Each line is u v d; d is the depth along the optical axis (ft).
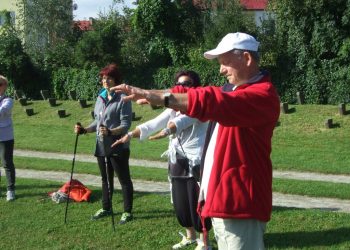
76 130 23.03
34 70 107.04
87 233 21.99
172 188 19.24
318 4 78.13
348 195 30.71
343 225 21.84
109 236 21.54
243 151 10.53
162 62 100.58
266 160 10.71
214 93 9.48
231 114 9.54
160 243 20.58
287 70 82.58
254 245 10.78
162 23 99.91
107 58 98.32
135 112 72.79
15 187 30.42
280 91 83.30
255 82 10.48
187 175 18.58
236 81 10.73
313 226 21.83
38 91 107.55
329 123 58.65
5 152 27.07
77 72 102.01
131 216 23.43
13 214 24.89
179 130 16.89
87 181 35.04
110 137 22.30
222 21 88.79
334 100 78.84
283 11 81.71
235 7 90.68
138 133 16.74
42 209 25.58
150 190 32.14
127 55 99.50
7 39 104.94
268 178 10.78
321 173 40.83
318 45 80.12
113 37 99.91
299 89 81.61
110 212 24.18
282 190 32.27
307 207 27.91
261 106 9.84
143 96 9.42
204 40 94.17
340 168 41.57
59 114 75.92
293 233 21.04
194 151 18.20
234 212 10.54
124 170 22.95
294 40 82.02
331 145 52.90
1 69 104.68
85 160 47.06
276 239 20.40
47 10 118.83
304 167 42.27
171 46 99.14
